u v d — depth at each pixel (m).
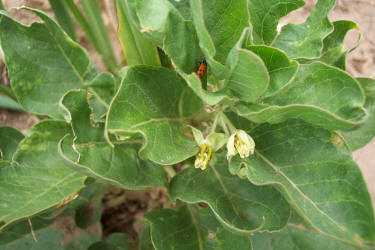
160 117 0.19
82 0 0.29
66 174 0.21
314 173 0.18
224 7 0.16
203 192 0.20
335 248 0.24
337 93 0.17
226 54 0.17
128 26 0.21
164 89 0.20
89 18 0.30
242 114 0.17
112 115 0.17
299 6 0.21
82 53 0.22
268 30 0.21
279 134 0.19
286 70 0.16
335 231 0.16
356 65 0.41
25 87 0.21
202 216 0.23
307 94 0.17
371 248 0.15
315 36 0.21
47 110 0.22
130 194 0.35
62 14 0.28
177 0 0.19
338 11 0.43
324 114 0.15
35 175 0.20
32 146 0.21
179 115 0.21
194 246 0.22
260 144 0.20
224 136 0.19
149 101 0.19
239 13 0.16
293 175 0.18
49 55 0.21
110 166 0.19
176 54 0.18
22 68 0.21
